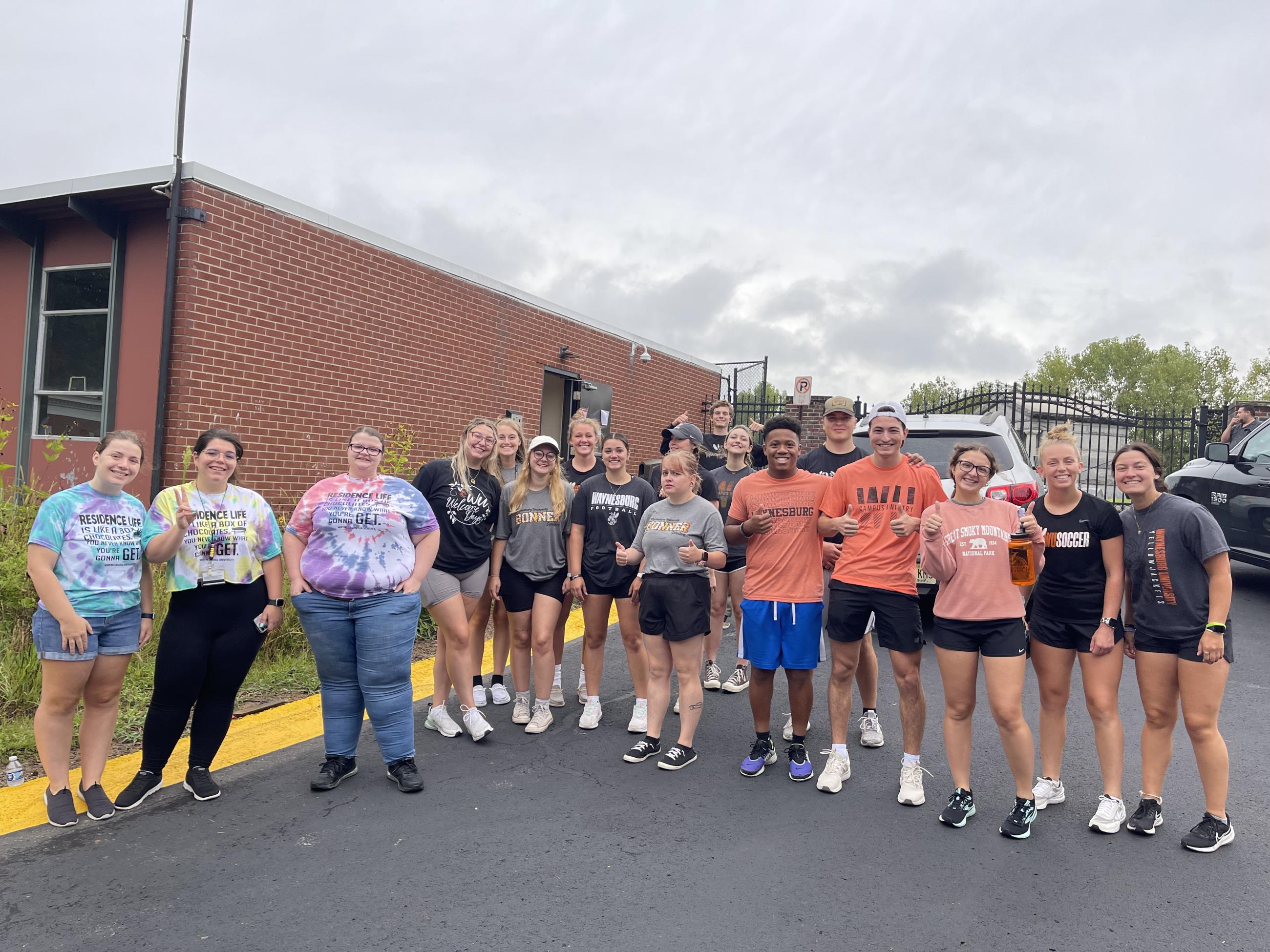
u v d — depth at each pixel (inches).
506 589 205.2
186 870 132.2
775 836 147.3
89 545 146.0
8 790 159.6
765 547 178.2
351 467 170.6
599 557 202.4
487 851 140.0
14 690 195.6
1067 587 154.4
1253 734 198.5
